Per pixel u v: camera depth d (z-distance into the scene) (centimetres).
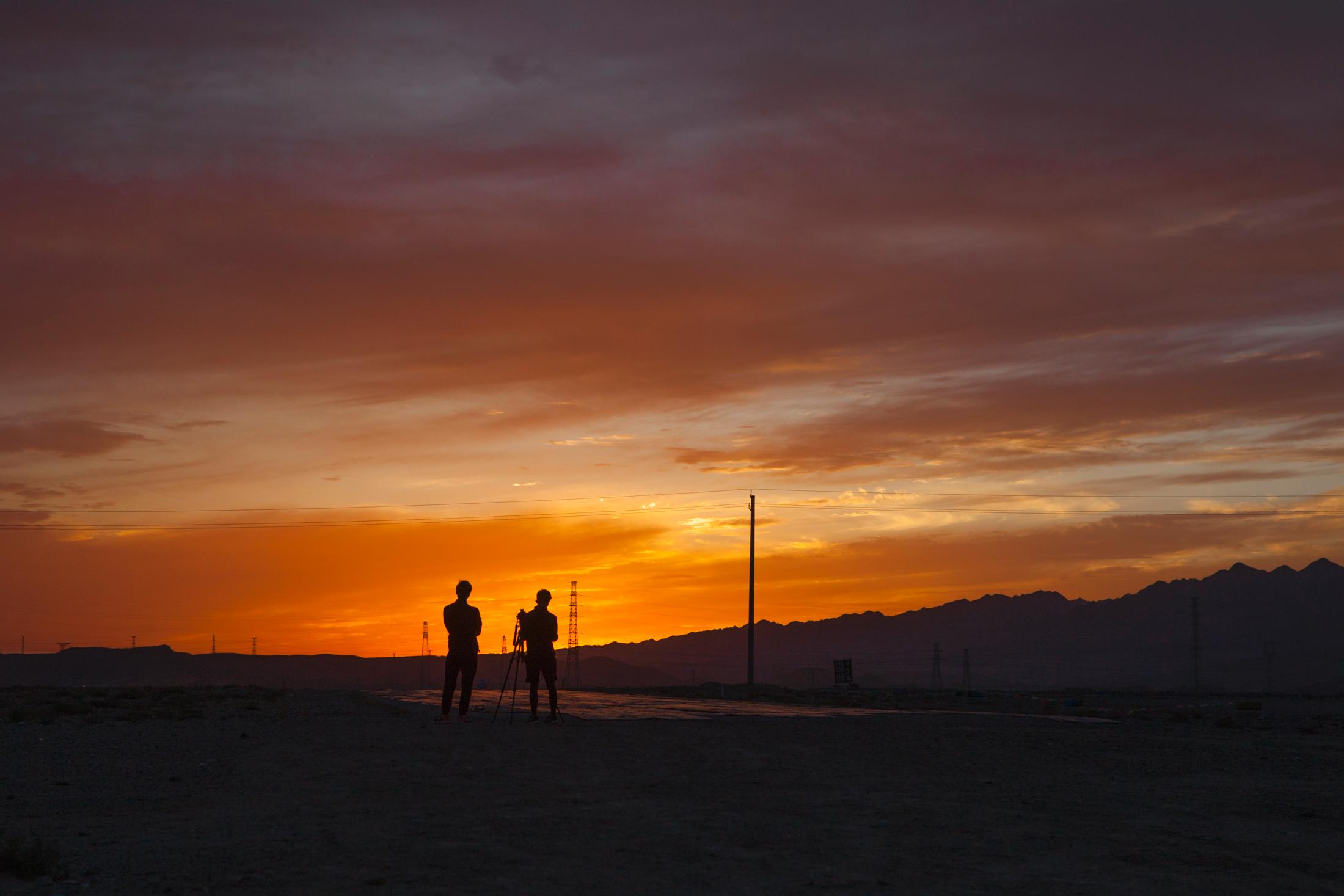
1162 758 1736
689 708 2964
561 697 3719
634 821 1072
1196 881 864
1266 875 894
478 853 911
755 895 789
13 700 3094
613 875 843
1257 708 4159
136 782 1327
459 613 2256
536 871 851
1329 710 4212
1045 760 1675
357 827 1025
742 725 2245
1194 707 4334
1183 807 1226
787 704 3784
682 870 866
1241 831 1086
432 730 1997
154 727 2088
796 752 1709
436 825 1040
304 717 2442
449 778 1359
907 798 1262
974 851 962
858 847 971
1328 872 910
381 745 1719
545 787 1291
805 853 938
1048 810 1190
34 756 1583
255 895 769
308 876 823
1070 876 870
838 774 1456
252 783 1311
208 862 869
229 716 2489
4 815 1102
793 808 1172
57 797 1212
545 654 2272
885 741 1917
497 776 1377
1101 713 3288
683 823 1070
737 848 955
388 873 834
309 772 1404
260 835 984
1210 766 1634
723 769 1483
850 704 4022
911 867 892
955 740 1972
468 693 2248
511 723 2219
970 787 1360
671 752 1672
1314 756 1803
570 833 1006
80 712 2614
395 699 3322
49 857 845
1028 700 4678
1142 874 884
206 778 1360
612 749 1698
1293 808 1228
